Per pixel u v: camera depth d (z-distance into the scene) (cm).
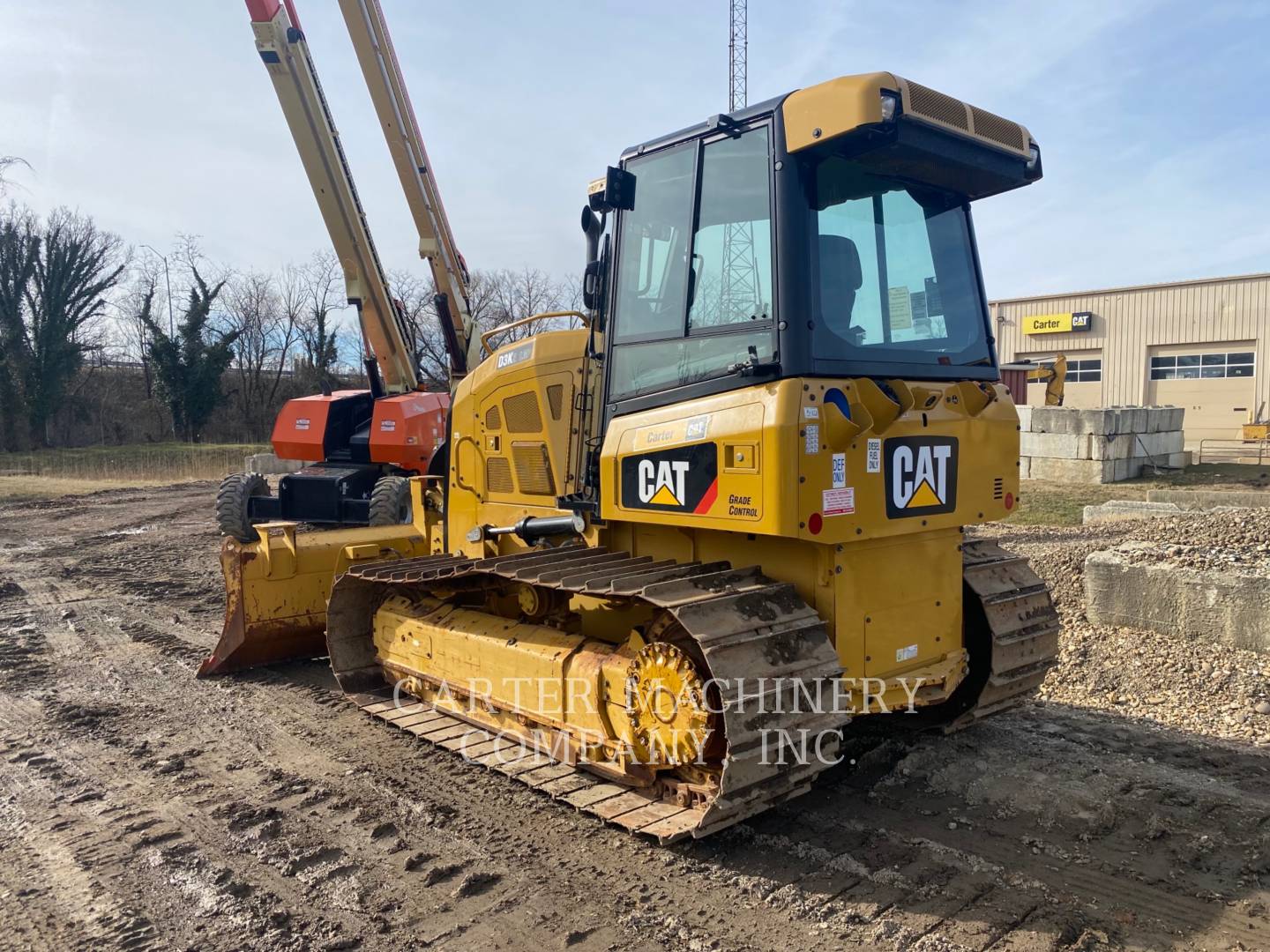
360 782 440
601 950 295
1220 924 302
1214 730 488
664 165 402
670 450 379
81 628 778
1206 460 2284
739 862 350
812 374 339
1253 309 2756
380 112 1012
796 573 371
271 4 939
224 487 1181
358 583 577
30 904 332
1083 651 612
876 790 414
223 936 308
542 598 466
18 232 3438
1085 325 3092
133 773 457
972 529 1155
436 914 319
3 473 2500
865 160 367
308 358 4497
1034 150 400
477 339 1196
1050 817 381
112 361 4128
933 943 291
